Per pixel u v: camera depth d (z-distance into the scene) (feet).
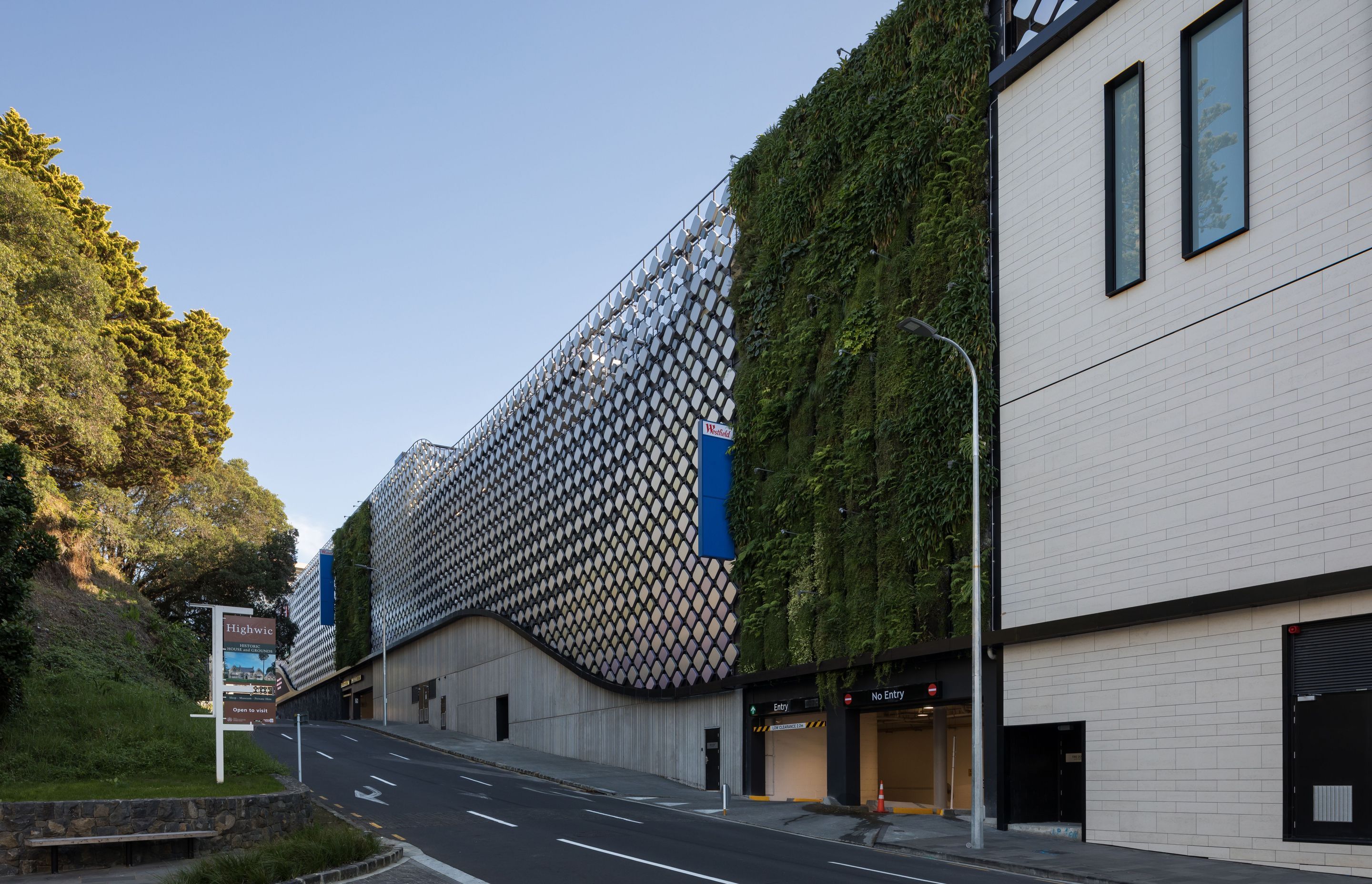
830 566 87.97
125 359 149.18
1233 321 56.90
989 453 73.00
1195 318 59.21
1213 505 56.90
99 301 116.98
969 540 73.67
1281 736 51.70
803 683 92.53
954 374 75.20
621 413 134.10
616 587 131.23
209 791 54.29
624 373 134.51
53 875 44.88
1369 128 50.70
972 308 74.59
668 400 121.39
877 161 86.43
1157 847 57.36
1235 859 52.95
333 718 306.96
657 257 128.88
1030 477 70.28
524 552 167.84
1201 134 60.54
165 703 75.20
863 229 88.07
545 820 68.39
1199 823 55.16
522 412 174.19
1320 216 52.70
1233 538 55.52
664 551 119.14
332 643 313.12
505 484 180.75
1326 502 50.93
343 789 86.33
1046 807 67.97
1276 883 45.06
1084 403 66.44
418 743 169.58
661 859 50.78
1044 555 68.28
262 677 59.93
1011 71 75.72
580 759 138.41
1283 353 53.98
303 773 100.42
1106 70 67.36
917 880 45.42
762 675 96.02
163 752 60.85
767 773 98.63
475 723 185.47
